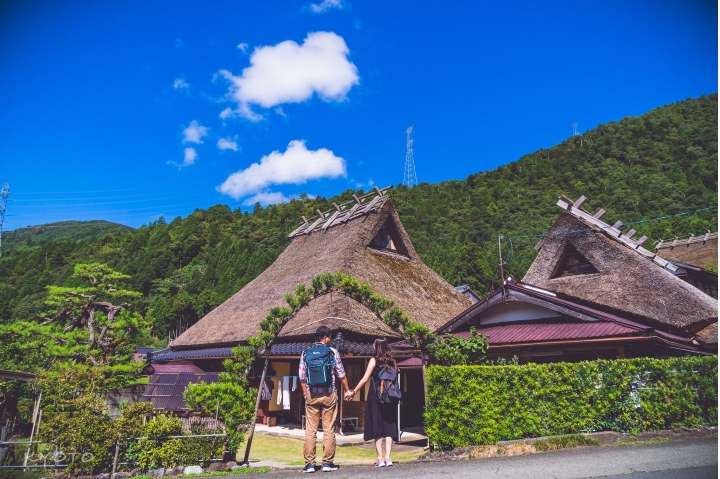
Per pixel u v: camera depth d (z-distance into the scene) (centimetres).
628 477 482
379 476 529
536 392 721
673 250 2620
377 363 627
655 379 787
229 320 1686
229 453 681
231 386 702
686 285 1268
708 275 1655
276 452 934
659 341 912
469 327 1209
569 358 1065
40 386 1078
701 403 811
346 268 1505
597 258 1404
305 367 593
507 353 1086
